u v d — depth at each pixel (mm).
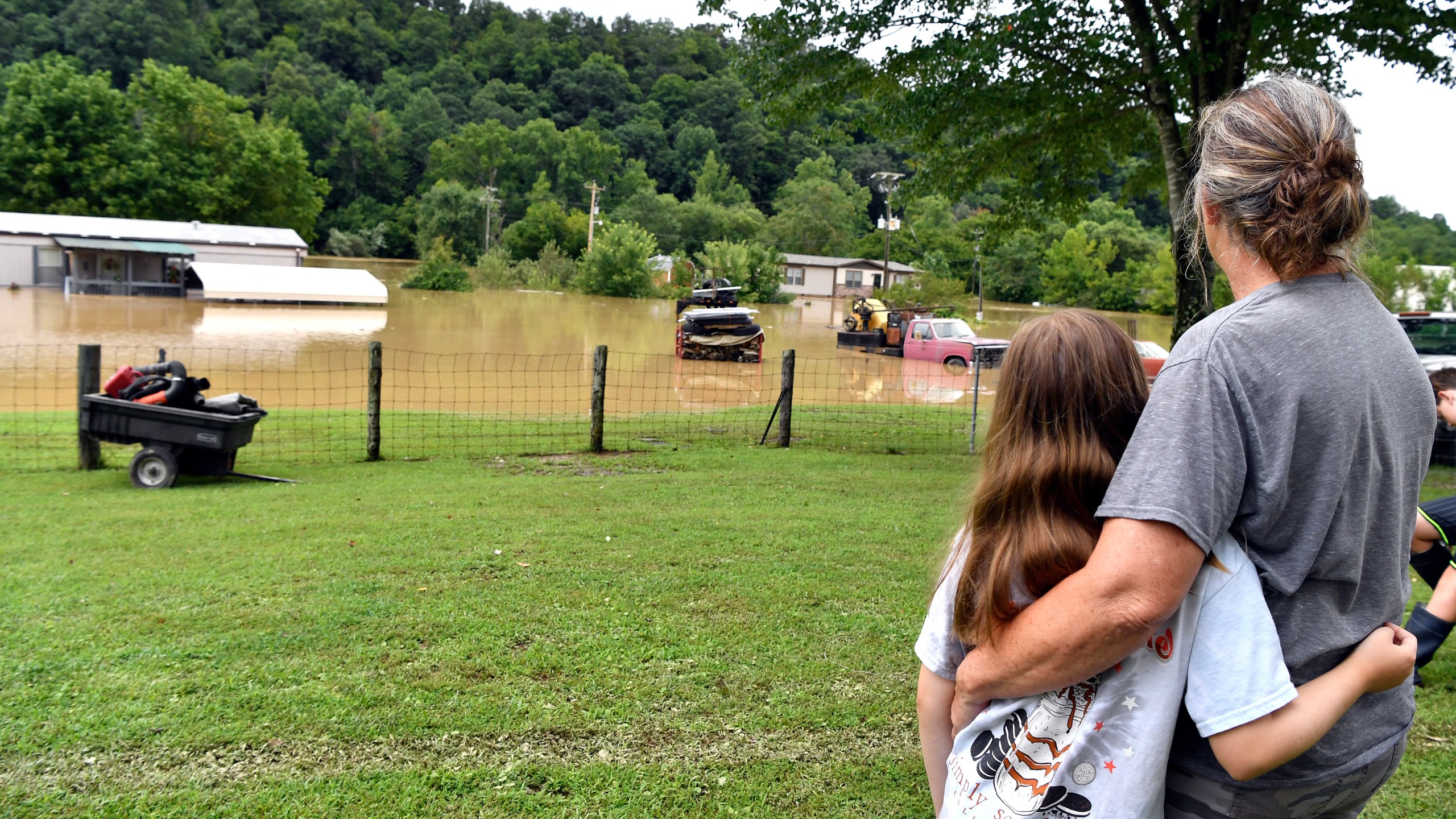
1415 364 1294
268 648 3949
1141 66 10711
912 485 8797
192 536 6121
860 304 34312
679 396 19375
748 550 5805
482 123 142000
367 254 109312
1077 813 1302
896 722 3398
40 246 49281
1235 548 1256
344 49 157625
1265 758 1200
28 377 18844
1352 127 1299
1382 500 1248
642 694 3564
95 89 68938
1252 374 1211
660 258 78500
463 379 21078
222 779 2893
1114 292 74375
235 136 75062
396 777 2918
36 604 4523
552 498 7738
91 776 2885
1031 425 1416
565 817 2740
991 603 1360
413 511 7039
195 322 33562
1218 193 1319
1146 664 1276
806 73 12125
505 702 3463
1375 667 1240
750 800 2861
